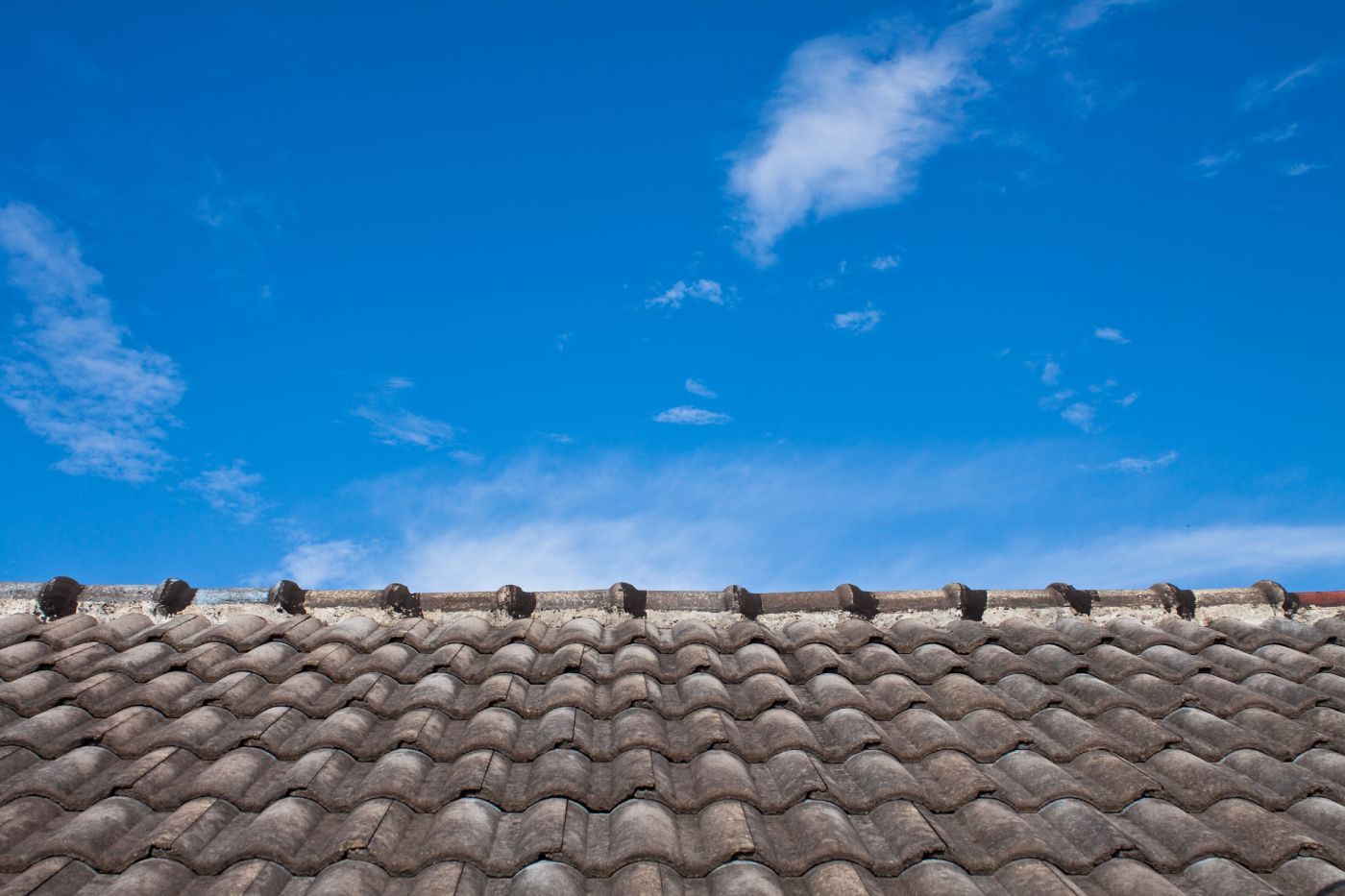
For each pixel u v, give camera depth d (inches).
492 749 159.0
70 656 187.3
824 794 147.8
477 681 190.1
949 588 233.9
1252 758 163.3
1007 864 135.3
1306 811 150.7
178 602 219.0
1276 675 195.8
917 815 142.1
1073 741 168.4
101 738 158.7
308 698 177.5
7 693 171.2
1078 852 138.6
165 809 144.3
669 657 205.5
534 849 132.3
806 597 230.8
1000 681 196.2
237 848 132.0
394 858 132.7
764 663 195.6
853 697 179.5
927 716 173.2
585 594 229.8
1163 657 207.5
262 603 220.7
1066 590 235.6
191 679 184.1
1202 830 140.6
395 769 150.6
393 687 184.9
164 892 125.5
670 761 160.7
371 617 220.2
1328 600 239.5
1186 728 177.9
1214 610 236.4
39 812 140.5
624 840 135.0
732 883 127.5
